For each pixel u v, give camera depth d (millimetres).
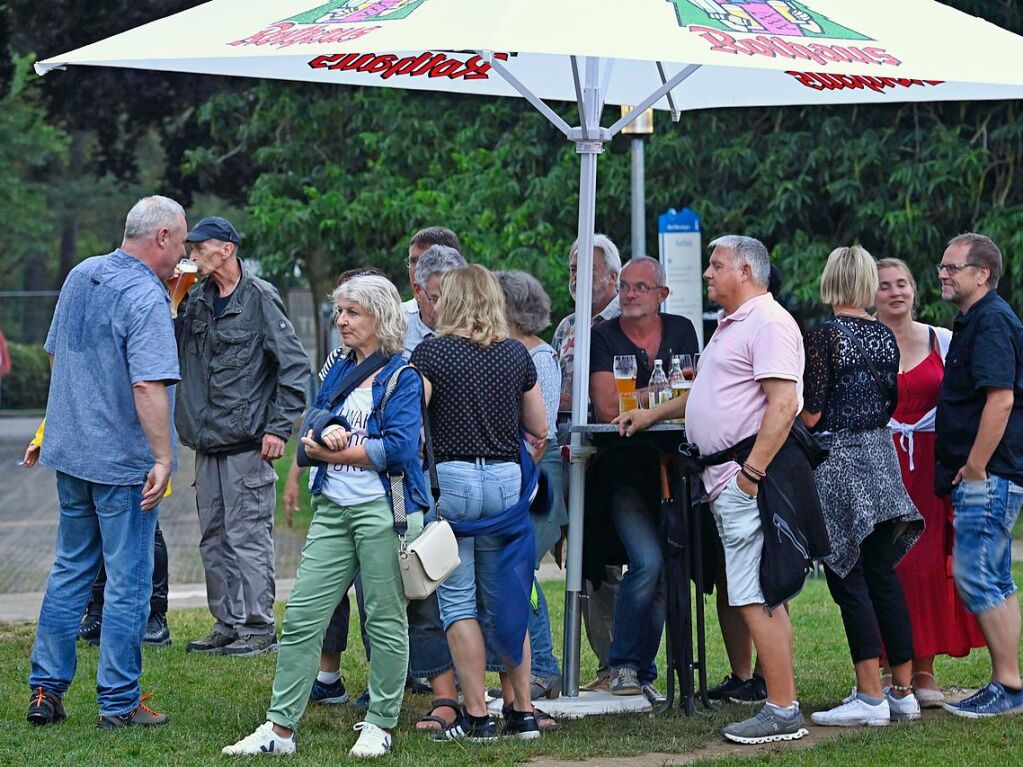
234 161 74188
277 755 18828
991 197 50656
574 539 21875
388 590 18938
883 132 49125
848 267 20938
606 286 24344
